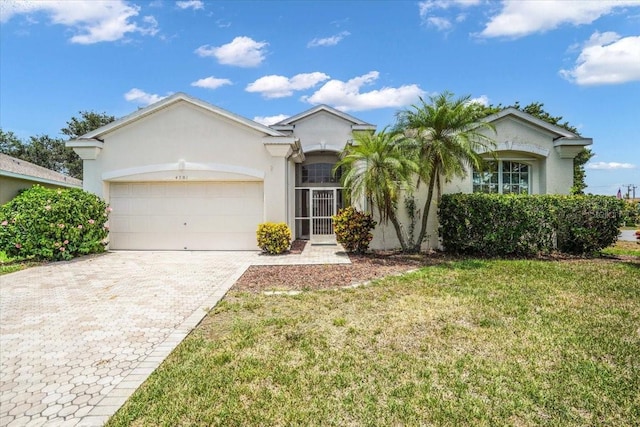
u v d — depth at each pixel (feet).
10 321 17.11
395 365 12.20
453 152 33.45
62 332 15.69
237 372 11.75
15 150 118.21
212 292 22.35
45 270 29.60
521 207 34.42
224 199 41.04
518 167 43.75
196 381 11.19
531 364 12.23
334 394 10.43
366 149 33.63
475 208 35.04
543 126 41.01
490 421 9.12
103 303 20.07
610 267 28.96
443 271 27.61
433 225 40.55
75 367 12.37
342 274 27.32
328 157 58.39
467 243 35.55
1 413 9.68
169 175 40.29
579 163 96.78
